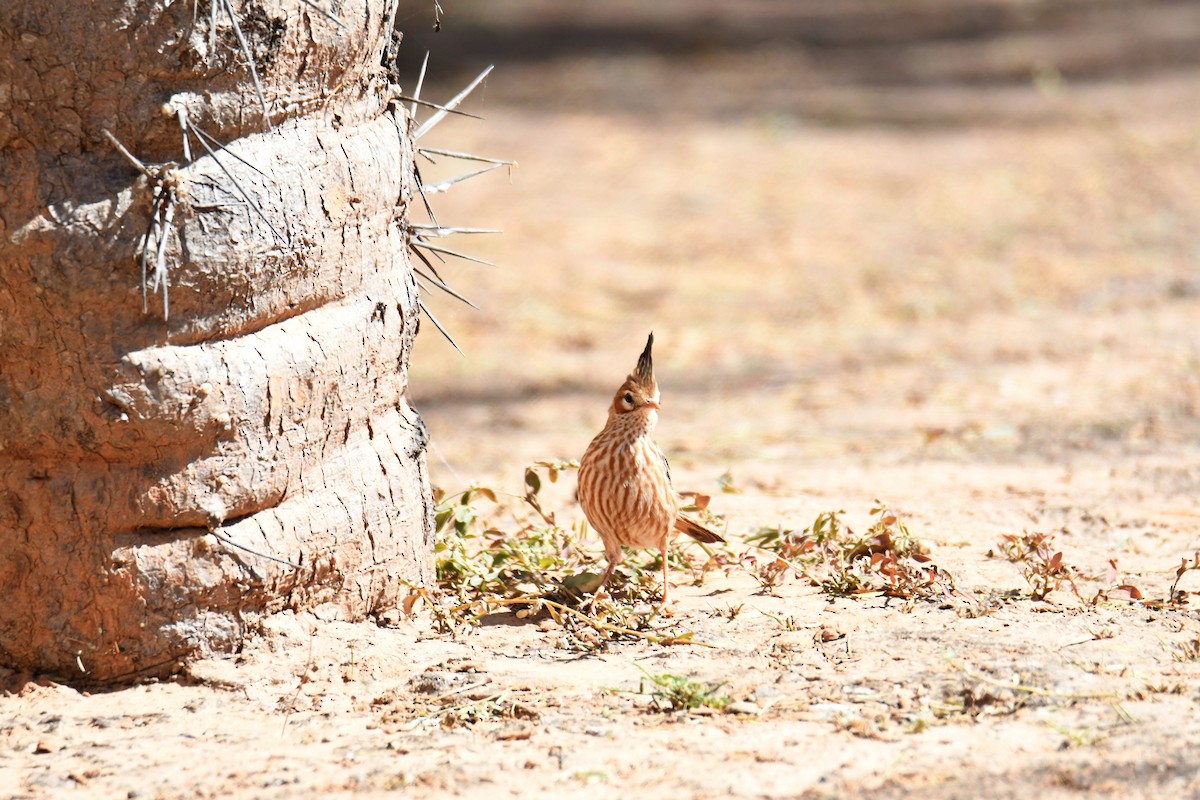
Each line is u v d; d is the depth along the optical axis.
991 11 67.62
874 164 40.44
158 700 8.72
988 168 39.44
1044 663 9.03
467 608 10.27
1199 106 46.34
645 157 41.22
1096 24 63.44
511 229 33.38
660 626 10.01
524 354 24.70
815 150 42.22
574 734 8.16
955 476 15.23
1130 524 13.02
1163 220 32.78
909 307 26.73
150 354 8.53
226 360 8.76
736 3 71.31
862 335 24.92
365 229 9.53
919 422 18.55
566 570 11.19
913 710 8.38
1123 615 10.06
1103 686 8.66
